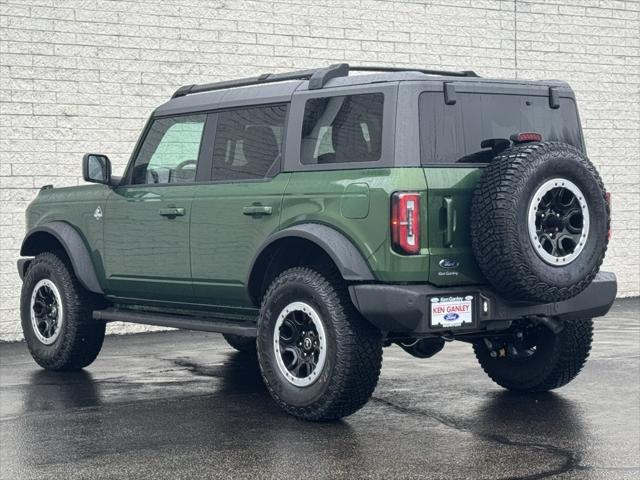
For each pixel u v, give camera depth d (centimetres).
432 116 630
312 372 634
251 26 1160
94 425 636
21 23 1049
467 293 619
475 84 653
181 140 763
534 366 721
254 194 689
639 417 648
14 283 1046
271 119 699
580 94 1360
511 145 654
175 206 744
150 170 783
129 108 1100
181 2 1123
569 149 616
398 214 604
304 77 701
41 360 853
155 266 764
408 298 600
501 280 608
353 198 626
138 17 1103
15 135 1046
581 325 711
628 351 920
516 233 596
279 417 657
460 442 582
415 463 536
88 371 848
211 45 1140
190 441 590
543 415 655
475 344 727
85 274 820
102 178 795
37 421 649
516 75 1323
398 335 658
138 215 777
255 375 820
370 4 1229
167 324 764
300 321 650
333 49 1207
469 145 642
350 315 625
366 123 638
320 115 667
